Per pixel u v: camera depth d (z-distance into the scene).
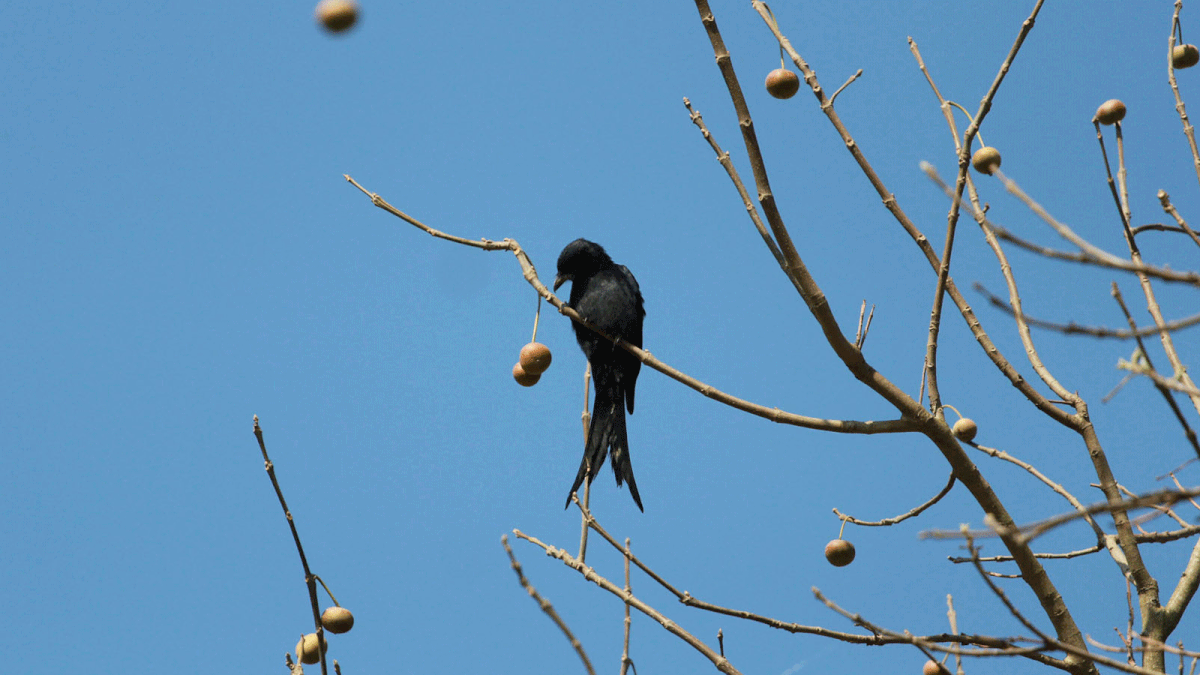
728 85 8.75
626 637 8.48
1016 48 8.70
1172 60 9.41
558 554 8.88
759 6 9.68
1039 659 8.38
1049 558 9.88
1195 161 9.03
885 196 9.43
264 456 7.79
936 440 8.71
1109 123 9.66
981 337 9.40
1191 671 8.02
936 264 9.36
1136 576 8.98
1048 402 9.23
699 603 8.44
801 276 8.65
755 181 8.69
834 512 9.88
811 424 8.74
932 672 8.42
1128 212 9.23
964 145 8.76
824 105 9.44
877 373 8.74
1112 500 9.00
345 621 8.20
